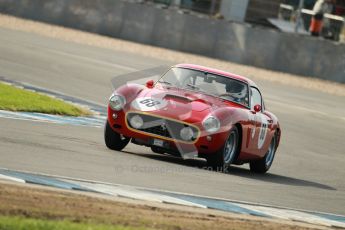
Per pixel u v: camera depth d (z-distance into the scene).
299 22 131.38
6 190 24.69
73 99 64.25
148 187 30.80
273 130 45.12
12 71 73.06
